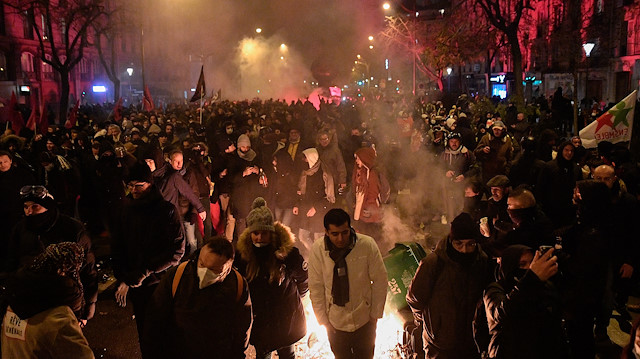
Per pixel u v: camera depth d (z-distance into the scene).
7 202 8.37
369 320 4.91
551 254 3.58
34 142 11.43
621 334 6.46
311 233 9.38
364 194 8.57
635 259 5.70
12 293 3.49
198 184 9.11
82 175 10.37
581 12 45.28
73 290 3.64
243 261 4.77
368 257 4.84
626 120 8.68
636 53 38.78
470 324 4.39
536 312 3.60
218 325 4.02
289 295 4.89
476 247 4.41
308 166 8.86
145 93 27.58
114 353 6.33
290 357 5.12
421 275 4.46
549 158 10.04
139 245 5.37
